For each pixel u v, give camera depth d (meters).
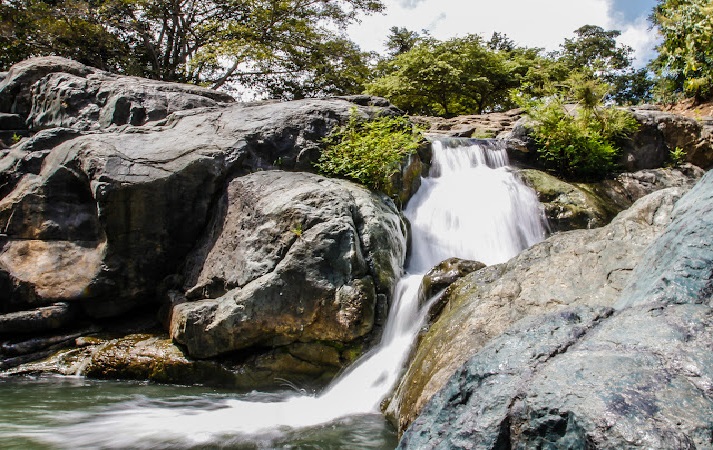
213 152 8.19
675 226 3.60
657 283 2.98
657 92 19.05
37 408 5.36
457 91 22.86
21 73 11.09
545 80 13.39
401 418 4.47
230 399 5.85
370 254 6.81
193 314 6.57
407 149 8.71
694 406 2.03
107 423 4.90
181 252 8.02
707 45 7.31
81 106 10.29
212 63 19.47
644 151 11.66
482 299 4.98
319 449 4.21
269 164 8.73
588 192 10.08
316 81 22.38
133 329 7.79
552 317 3.03
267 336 6.40
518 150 11.32
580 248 5.07
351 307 6.28
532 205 9.62
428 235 8.81
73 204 8.11
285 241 6.76
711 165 11.88
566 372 2.41
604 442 1.99
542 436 2.24
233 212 7.71
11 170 8.67
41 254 7.83
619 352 2.44
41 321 7.41
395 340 6.28
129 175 7.58
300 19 21.61
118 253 7.67
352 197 7.38
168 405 5.55
